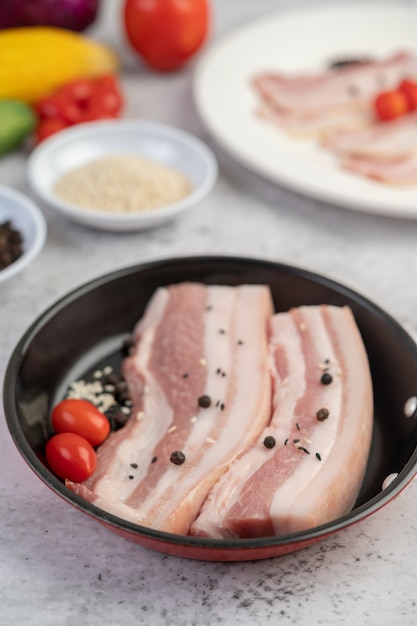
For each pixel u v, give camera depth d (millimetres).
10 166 869
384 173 824
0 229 764
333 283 708
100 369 700
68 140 846
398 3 1101
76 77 916
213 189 854
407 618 579
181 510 593
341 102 906
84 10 963
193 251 795
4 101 870
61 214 815
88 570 598
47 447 625
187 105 939
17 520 620
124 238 807
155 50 950
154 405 662
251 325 699
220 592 590
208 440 629
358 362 667
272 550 569
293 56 972
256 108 899
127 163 823
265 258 760
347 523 567
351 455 614
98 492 609
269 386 661
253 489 599
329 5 1063
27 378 651
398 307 750
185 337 694
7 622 576
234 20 1062
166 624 576
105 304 710
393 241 807
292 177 817
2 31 944
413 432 628
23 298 754
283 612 582
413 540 611
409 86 892
